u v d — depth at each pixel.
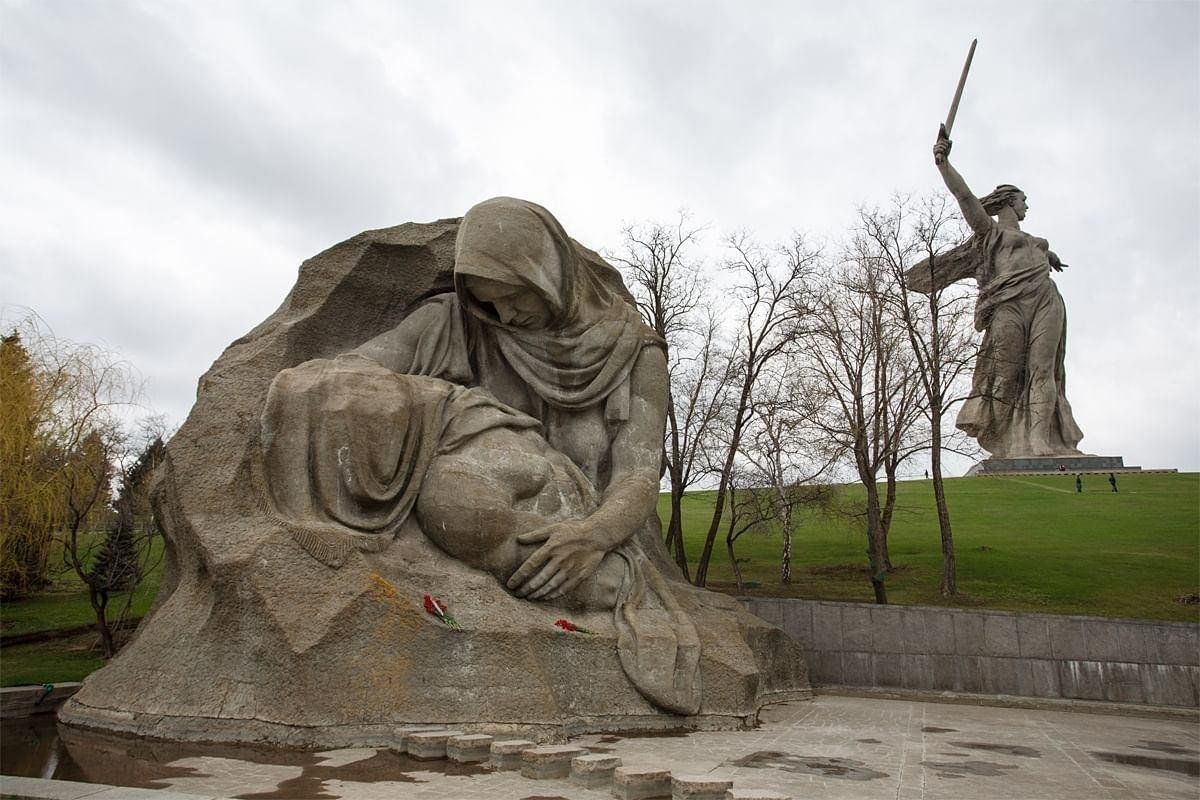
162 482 8.43
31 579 18.84
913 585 20.19
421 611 7.01
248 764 5.71
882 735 8.02
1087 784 5.89
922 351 21.11
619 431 9.70
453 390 8.70
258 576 6.78
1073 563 21.94
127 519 15.64
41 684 9.52
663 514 37.16
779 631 10.99
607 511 8.59
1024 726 9.42
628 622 8.04
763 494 24.95
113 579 14.15
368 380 7.92
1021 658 12.79
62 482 15.88
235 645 6.76
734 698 8.23
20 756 6.01
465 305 9.36
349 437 7.54
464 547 7.79
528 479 8.26
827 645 13.44
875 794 5.17
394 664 6.68
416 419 8.05
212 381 8.51
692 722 7.90
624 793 4.79
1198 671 12.23
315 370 7.98
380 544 7.43
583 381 9.55
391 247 9.82
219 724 6.45
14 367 15.87
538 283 8.97
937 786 5.54
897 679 13.12
